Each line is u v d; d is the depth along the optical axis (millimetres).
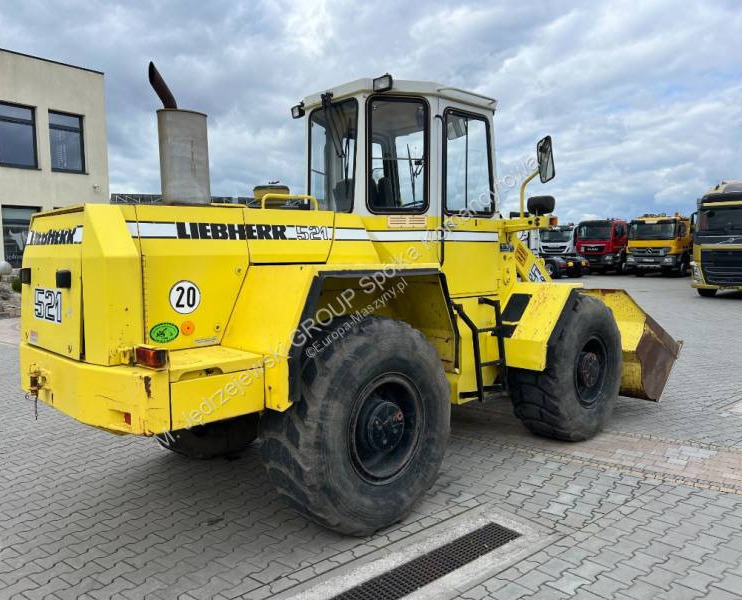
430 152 4180
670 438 4832
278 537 3357
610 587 2752
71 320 3146
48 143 18516
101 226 2914
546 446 4707
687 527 3314
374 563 3018
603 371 4941
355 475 3172
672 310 14047
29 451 4965
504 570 2924
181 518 3650
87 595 2840
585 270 26953
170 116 3338
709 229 16297
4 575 3039
